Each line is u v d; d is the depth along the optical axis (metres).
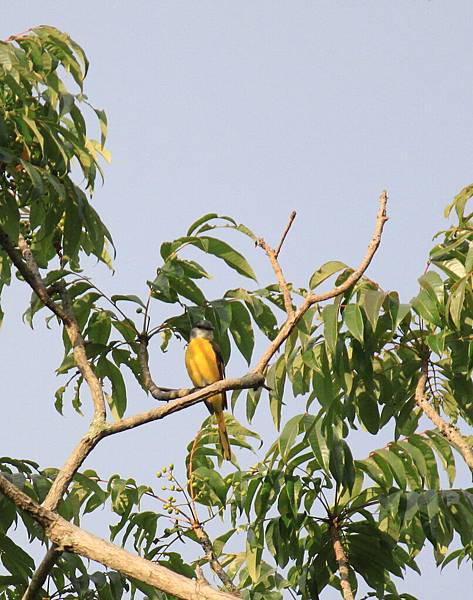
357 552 11.23
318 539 11.11
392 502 10.56
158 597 10.55
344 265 10.80
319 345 10.80
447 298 10.98
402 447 11.03
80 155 11.55
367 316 9.95
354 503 11.16
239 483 11.17
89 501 11.16
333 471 10.40
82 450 9.57
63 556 10.45
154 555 10.79
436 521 10.91
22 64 11.02
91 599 10.75
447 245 11.34
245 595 10.38
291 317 9.77
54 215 11.47
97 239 11.48
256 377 9.56
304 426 10.59
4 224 11.52
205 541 10.59
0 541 10.51
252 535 10.62
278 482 10.77
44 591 10.63
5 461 10.59
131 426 9.63
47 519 8.79
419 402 11.01
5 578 10.61
